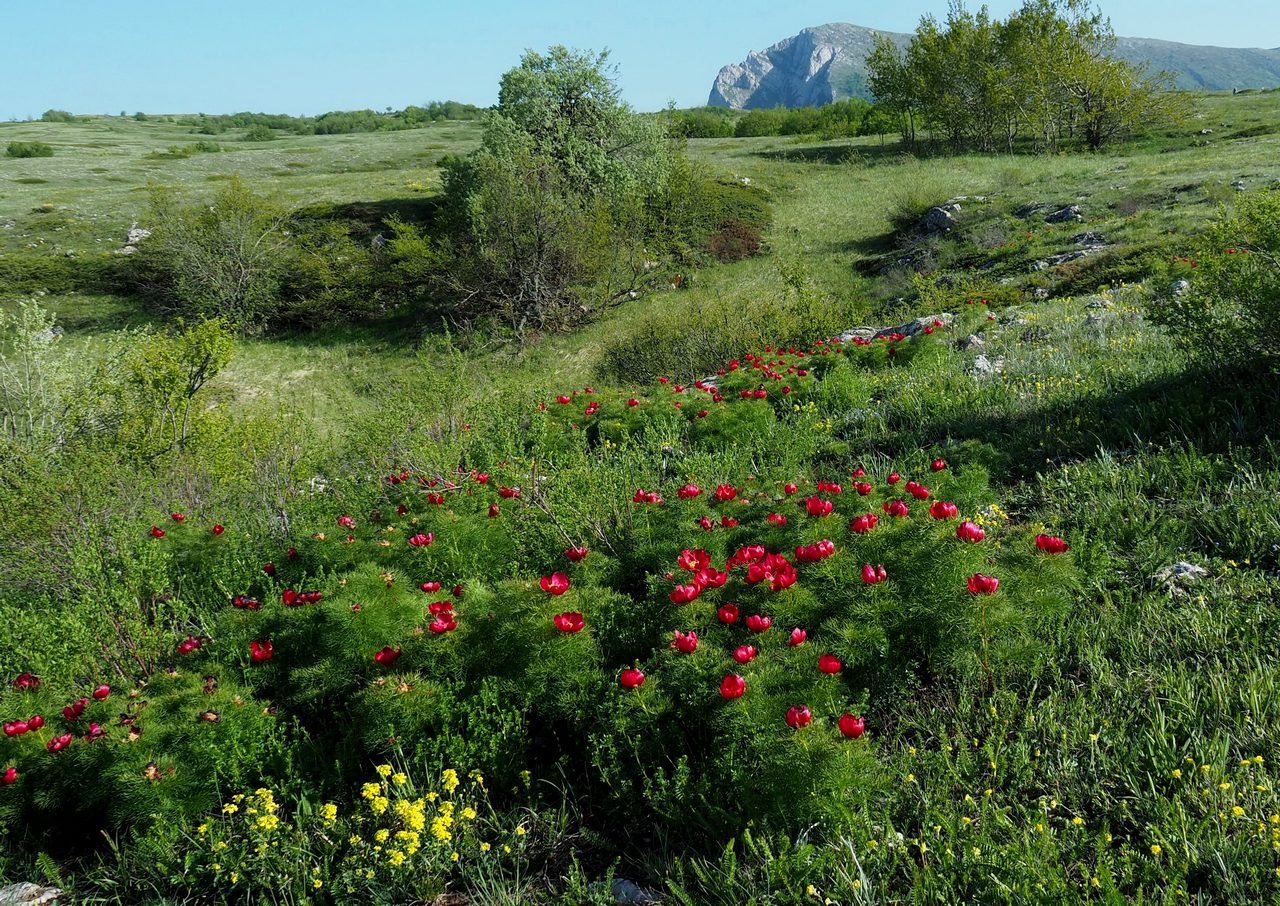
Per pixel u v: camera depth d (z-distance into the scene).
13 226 38.22
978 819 2.89
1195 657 3.57
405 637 4.11
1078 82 41.38
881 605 3.71
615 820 3.35
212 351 12.38
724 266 30.94
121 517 6.85
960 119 45.25
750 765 3.10
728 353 17.42
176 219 32.38
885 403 8.88
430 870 3.09
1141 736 3.15
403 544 5.69
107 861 3.56
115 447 11.14
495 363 24.89
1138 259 14.98
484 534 5.66
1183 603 3.99
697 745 3.49
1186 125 42.47
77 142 80.00
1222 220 6.67
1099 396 7.04
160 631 5.12
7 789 3.65
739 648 3.34
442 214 32.38
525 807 3.45
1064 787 3.02
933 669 3.75
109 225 38.19
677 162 35.25
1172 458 5.52
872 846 2.75
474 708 3.66
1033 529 4.21
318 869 3.10
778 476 6.68
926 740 3.44
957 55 44.44
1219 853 2.53
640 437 9.05
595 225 28.61
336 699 4.28
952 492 5.32
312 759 3.79
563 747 3.81
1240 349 6.39
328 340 29.52
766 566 3.91
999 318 12.35
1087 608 4.12
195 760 3.60
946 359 10.15
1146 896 2.52
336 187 44.84
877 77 48.50
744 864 2.90
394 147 67.50
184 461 10.12
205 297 30.27
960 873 2.67
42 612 5.96
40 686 4.45
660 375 17.77
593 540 5.62
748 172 44.34
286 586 5.67
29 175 51.94
